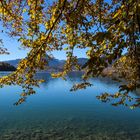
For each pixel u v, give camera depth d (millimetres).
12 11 7191
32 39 6645
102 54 4422
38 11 6547
